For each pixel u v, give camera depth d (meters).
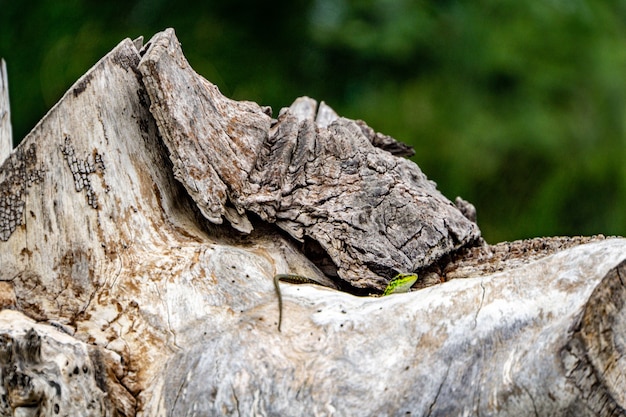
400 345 4.68
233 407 4.61
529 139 15.17
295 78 15.69
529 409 4.17
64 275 5.36
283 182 5.89
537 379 4.14
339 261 5.86
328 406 4.53
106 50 14.52
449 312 4.68
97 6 15.06
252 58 15.54
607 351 4.07
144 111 5.77
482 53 15.65
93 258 5.38
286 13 15.66
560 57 15.86
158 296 5.17
